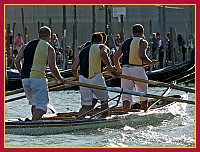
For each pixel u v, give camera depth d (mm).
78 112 34750
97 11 95250
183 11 99688
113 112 35469
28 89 31250
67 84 33312
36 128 30125
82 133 31000
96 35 33406
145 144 27609
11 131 30031
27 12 95000
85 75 33094
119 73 34188
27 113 40812
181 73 60594
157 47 71625
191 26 97625
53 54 30906
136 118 33500
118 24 96750
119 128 32531
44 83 31016
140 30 35469
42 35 31312
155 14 98250
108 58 33000
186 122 34938
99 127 31734
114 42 73125
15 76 59219
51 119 33281
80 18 96688
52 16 95875
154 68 71500
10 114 40156
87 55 33062
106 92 33344
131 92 33188
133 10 97062
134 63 35188
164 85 35000
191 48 78000
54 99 51656
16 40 77938
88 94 33156
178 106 37812
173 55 70312
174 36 76125
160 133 30938
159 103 39188
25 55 31172
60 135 30359
